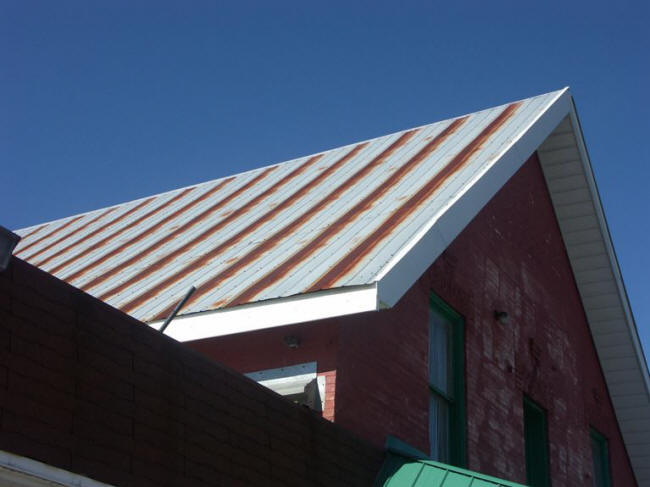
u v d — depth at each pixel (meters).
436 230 10.36
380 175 13.20
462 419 12.01
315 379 9.55
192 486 7.14
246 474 7.69
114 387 6.77
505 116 14.73
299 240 11.19
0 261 5.98
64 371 6.42
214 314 9.67
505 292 14.10
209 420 7.51
